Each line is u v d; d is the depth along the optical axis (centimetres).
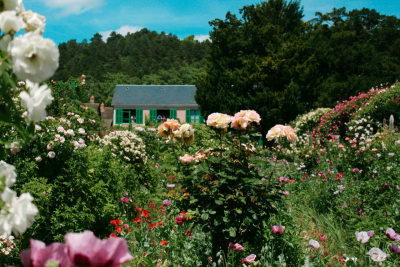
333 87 2328
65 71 7288
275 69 2322
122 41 9844
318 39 3014
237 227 340
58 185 394
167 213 417
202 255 333
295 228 400
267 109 2241
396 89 1098
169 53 9306
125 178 616
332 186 604
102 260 63
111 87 6397
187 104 3347
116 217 485
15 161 375
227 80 2444
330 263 336
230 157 346
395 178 552
